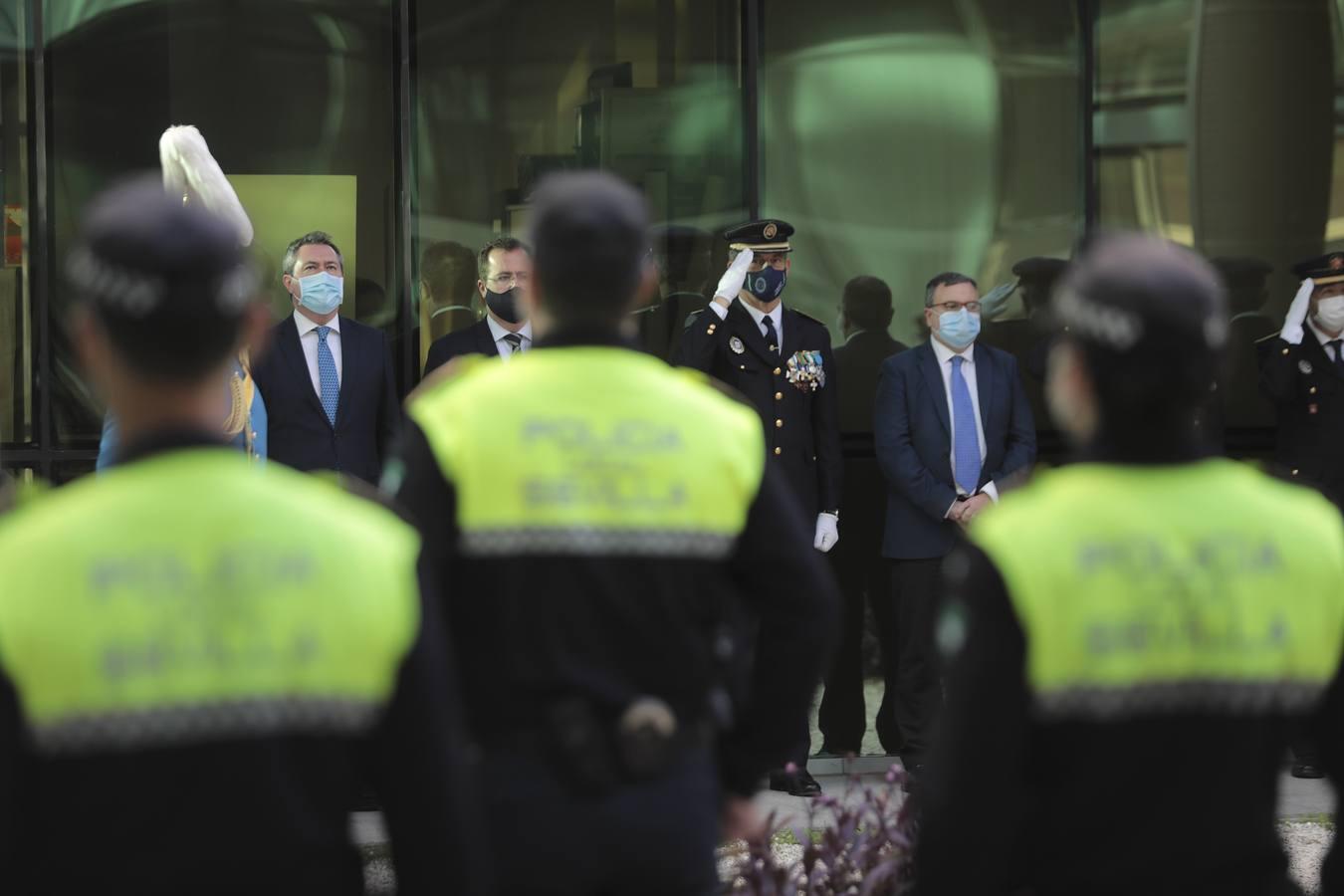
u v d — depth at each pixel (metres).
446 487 3.72
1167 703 2.97
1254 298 11.30
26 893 2.56
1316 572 3.09
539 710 3.64
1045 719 2.95
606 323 3.92
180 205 2.80
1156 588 2.99
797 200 11.02
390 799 2.79
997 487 9.99
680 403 3.89
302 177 10.52
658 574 3.71
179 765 2.58
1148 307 3.04
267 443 9.21
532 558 3.68
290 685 2.65
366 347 9.46
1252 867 3.01
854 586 10.93
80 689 2.56
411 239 10.61
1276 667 3.03
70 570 2.61
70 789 2.55
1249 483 3.17
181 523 2.67
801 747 9.84
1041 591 2.95
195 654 2.61
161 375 2.73
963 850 2.96
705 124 10.89
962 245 11.12
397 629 2.74
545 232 3.92
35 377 10.25
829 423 10.05
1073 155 11.19
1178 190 11.27
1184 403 3.10
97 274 2.71
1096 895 2.98
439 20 10.63
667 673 3.71
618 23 10.80
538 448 3.74
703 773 3.75
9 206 10.24
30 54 10.24
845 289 11.06
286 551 2.70
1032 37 11.12
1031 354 10.49
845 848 5.75
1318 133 11.30
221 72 10.46
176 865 2.56
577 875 3.58
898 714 10.22
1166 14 11.20
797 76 10.98
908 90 11.07
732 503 3.85
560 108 10.77
